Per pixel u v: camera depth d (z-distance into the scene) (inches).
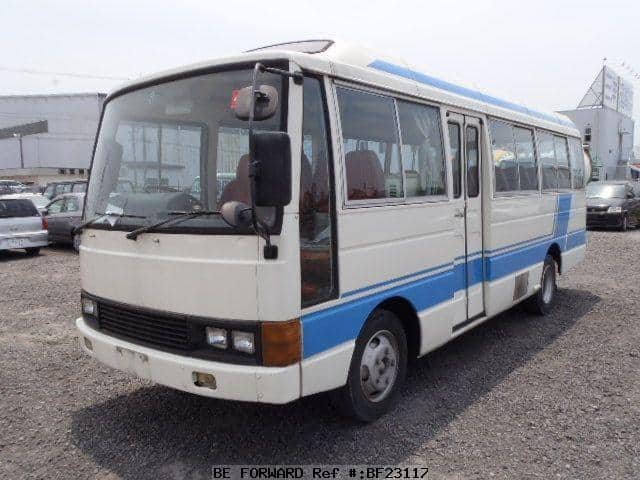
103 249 159.6
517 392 189.3
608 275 402.3
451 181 199.0
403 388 193.6
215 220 133.4
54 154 2082.9
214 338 133.4
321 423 166.6
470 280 215.8
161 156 151.2
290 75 129.3
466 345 243.3
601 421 166.2
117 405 182.9
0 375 211.3
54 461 147.8
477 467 141.7
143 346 148.6
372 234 157.1
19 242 518.6
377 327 165.6
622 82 1578.5
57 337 261.7
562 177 314.7
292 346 129.5
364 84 156.6
